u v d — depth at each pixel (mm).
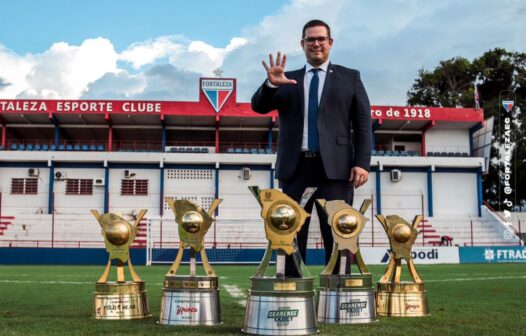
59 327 3623
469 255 23141
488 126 34438
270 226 3338
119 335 3246
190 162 32531
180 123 34562
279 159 4633
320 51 4613
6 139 35562
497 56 50344
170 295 3830
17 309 4957
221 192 32688
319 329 3504
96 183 31984
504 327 3717
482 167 33688
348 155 4582
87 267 18438
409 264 4578
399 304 4391
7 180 31906
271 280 3236
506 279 10719
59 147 33438
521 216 38250
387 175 33688
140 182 32438
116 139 37781
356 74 4801
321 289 4051
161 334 3287
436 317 4316
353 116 4762
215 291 3885
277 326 3195
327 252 4645
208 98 33188
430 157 33375
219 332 3381
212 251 24031
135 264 22969
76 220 30594
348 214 4098
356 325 3768
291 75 4734
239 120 34000
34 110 32719
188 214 3988
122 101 32906
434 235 32188
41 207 31797
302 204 4203
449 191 33938
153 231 30531
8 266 19781
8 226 29984
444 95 49969
